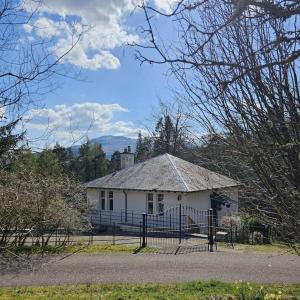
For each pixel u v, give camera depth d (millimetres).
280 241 5316
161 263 14820
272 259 15695
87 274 12773
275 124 3393
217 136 3697
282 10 2846
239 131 3502
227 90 3451
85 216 20766
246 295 9094
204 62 3352
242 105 3447
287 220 3652
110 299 9508
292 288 10578
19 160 5109
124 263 14727
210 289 10273
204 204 31172
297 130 3396
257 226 22531
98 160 52094
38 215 12328
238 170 3879
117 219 33469
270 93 3377
